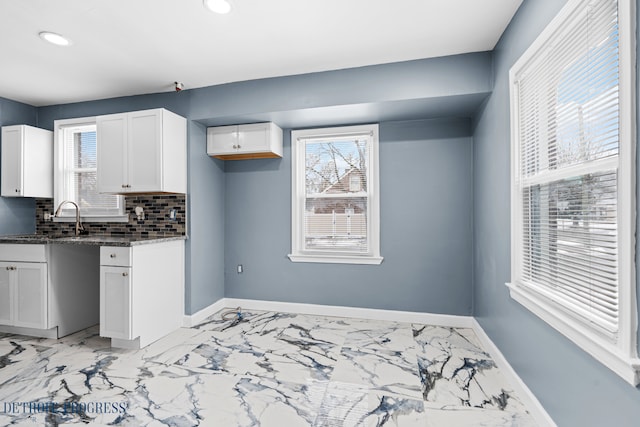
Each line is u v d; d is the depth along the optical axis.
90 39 2.21
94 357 2.37
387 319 3.17
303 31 2.13
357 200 3.29
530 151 1.75
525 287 1.75
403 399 1.83
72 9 1.88
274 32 2.14
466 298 2.99
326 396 1.87
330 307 3.32
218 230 3.51
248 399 1.83
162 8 1.88
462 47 2.33
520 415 1.69
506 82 2.06
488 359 2.32
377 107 2.72
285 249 3.45
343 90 2.67
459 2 1.84
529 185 1.74
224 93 2.96
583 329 1.22
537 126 1.66
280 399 1.84
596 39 1.17
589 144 1.23
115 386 1.97
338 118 3.04
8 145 3.19
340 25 2.07
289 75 2.80
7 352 2.47
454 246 3.02
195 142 3.12
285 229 3.45
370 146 3.23
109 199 3.32
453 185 3.02
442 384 1.99
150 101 3.18
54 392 1.90
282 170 3.45
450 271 3.03
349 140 3.31
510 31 2.01
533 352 1.68
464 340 2.67
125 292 2.44
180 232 3.08
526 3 1.76
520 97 1.86
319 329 2.92
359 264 3.24
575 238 1.34
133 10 1.89
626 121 1.00
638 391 0.96
